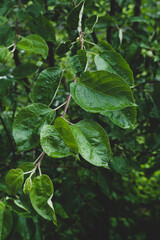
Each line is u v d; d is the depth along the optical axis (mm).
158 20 1356
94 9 885
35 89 524
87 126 480
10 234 612
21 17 721
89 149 469
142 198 2443
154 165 1066
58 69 531
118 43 828
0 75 694
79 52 513
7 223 518
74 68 527
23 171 494
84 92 471
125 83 456
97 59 516
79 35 556
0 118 902
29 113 493
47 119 497
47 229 669
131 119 487
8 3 740
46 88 525
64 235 1857
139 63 851
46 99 525
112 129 997
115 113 488
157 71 971
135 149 1093
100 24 887
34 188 473
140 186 2402
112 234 2217
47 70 528
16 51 1087
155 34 988
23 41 588
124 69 508
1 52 571
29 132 492
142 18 968
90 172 1013
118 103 458
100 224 2154
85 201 1541
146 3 1574
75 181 1481
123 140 1097
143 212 2578
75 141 450
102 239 2146
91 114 869
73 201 1328
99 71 468
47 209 471
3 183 688
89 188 1525
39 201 471
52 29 772
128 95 458
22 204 534
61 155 463
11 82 741
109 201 2064
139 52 837
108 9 1450
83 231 1674
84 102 465
